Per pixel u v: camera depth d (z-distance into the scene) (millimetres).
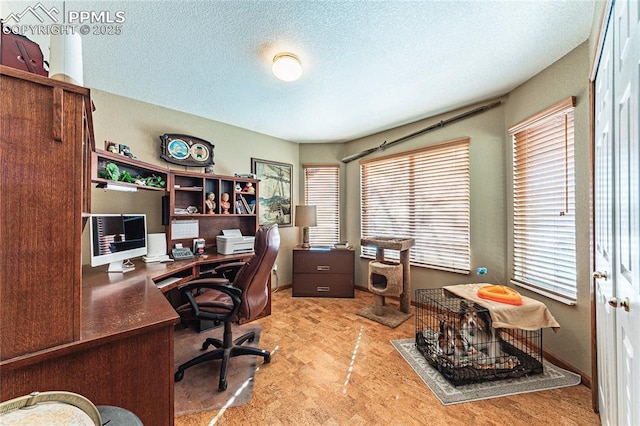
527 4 1347
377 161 3543
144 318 1002
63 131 805
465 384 1655
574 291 1766
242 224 3209
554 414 1415
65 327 798
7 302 727
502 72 2000
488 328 1803
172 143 2650
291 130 3414
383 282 2982
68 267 808
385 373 1793
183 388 1657
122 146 2035
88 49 1693
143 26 1495
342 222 3951
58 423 563
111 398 879
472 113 2566
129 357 913
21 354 737
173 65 1896
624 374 913
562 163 1847
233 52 1751
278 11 1393
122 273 1837
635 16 724
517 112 2225
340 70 1969
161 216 2611
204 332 2436
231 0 1317
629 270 826
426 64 1892
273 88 2254
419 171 3086
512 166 2289
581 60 1673
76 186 825
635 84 722
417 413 1437
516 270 2258
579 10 1381
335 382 1703
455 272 2727
